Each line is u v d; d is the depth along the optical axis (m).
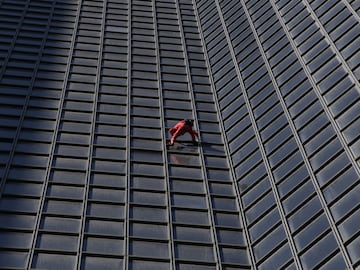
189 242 30.00
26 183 33.31
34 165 35.03
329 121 35.69
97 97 43.91
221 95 46.00
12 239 28.70
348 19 44.69
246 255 29.61
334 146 33.31
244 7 57.88
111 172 35.25
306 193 31.14
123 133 39.88
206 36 57.16
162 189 34.34
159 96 45.38
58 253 28.11
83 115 41.47
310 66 42.50
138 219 31.30
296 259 27.22
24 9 57.19
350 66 39.25
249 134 39.34
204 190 34.72
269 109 40.69
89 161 36.03
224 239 30.59
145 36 56.16
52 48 50.78
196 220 31.95
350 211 28.05
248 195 33.91
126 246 29.05
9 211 30.58
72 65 48.34
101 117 41.47
